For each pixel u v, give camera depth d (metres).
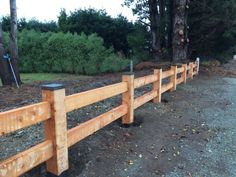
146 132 5.80
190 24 19.39
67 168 3.92
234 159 5.00
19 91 9.32
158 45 20.62
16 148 4.52
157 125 6.30
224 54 24.23
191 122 6.86
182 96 9.58
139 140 5.39
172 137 5.79
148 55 21.91
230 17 19.33
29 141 4.74
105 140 5.11
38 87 10.47
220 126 6.68
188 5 17.81
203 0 18.55
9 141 4.76
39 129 5.20
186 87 11.35
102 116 4.84
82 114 6.07
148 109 7.39
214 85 12.89
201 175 4.43
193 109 8.09
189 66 13.78
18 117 3.14
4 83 11.21
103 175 4.15
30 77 17.95
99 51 20.23
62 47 20.77
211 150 5.30
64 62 20.86
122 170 4.34
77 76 18.48
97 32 24.84
